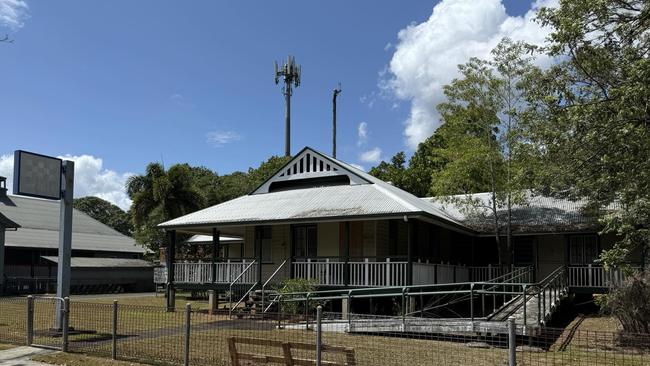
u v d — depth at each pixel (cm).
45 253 4612
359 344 1396
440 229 2839
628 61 1399
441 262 2623
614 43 1433
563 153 1522
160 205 3997
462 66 2672
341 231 2506
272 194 2755
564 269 2405
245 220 2386
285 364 1098
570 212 2673
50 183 1691
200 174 6662
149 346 1380
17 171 1620
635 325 1488
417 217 2078
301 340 1466
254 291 2336
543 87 1650
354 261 2453
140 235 4144
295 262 2372
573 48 1468
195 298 3472
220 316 2103
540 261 2739
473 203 2716
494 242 2894
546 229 2533
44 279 4156
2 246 3791
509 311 1794
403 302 1742
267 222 2334
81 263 4416
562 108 1516
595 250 2583
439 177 2908
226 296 2864
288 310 2017
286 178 2797
